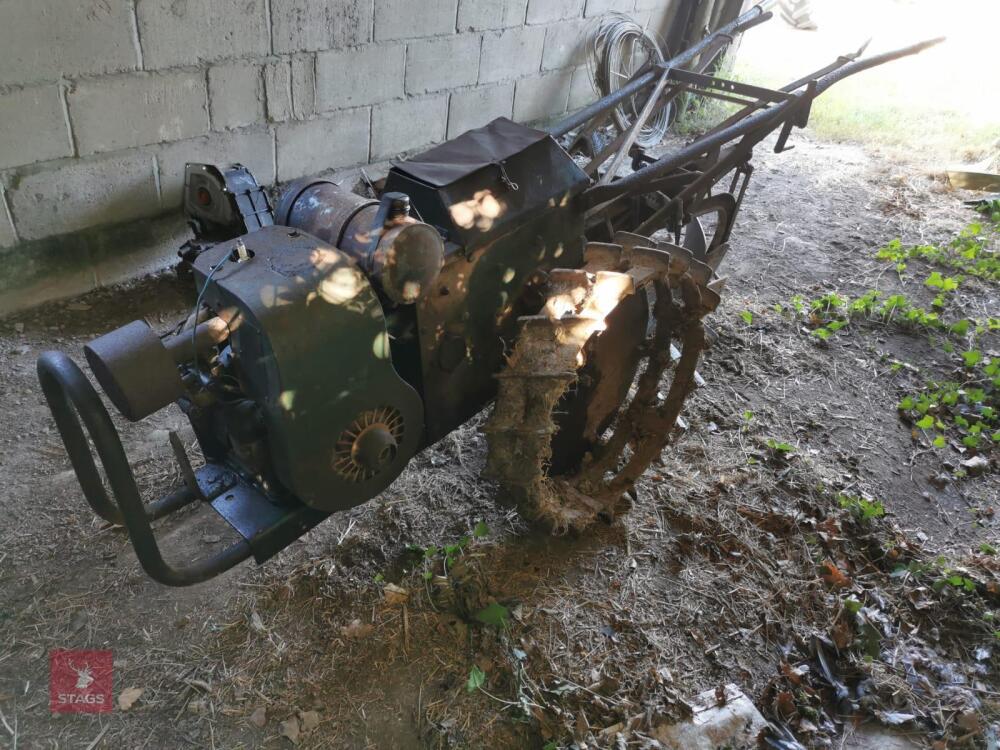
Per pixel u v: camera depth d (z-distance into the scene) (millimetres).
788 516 2904
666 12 6879
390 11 4418
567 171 2410
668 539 2783
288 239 1908
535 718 2145
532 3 5297
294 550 2609
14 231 3561
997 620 2619
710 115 7234
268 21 3900
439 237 1954
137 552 1806
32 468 2912
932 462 3357
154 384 1680
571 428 2811
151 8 3471
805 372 3865
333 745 2078
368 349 1903
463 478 2957
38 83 3309
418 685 2238
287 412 1788
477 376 2393
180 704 2148
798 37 10227
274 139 4293
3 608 2381
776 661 2426
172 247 4180
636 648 2393
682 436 3312
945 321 4359
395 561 2594
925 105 8055
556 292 2238
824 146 6953
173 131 3855
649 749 2096
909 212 5699
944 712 2332
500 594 2520
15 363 3449
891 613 2637
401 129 4953
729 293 4523
